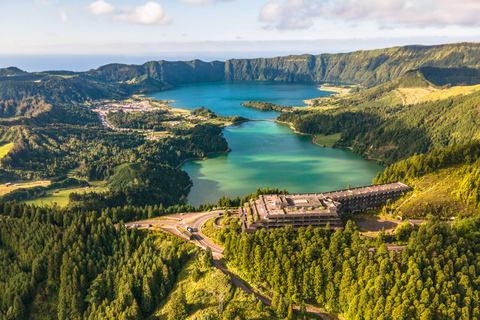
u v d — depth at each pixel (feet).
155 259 649.61
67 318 597.11
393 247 648.79
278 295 572.10
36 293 641.40
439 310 499.10
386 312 505.66
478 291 521.65
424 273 538.88
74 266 646.74
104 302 602.44
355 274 561.43
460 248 593.83
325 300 574.56
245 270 622.54
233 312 529.04
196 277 611.88
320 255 600.80
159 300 603.26
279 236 642.63
